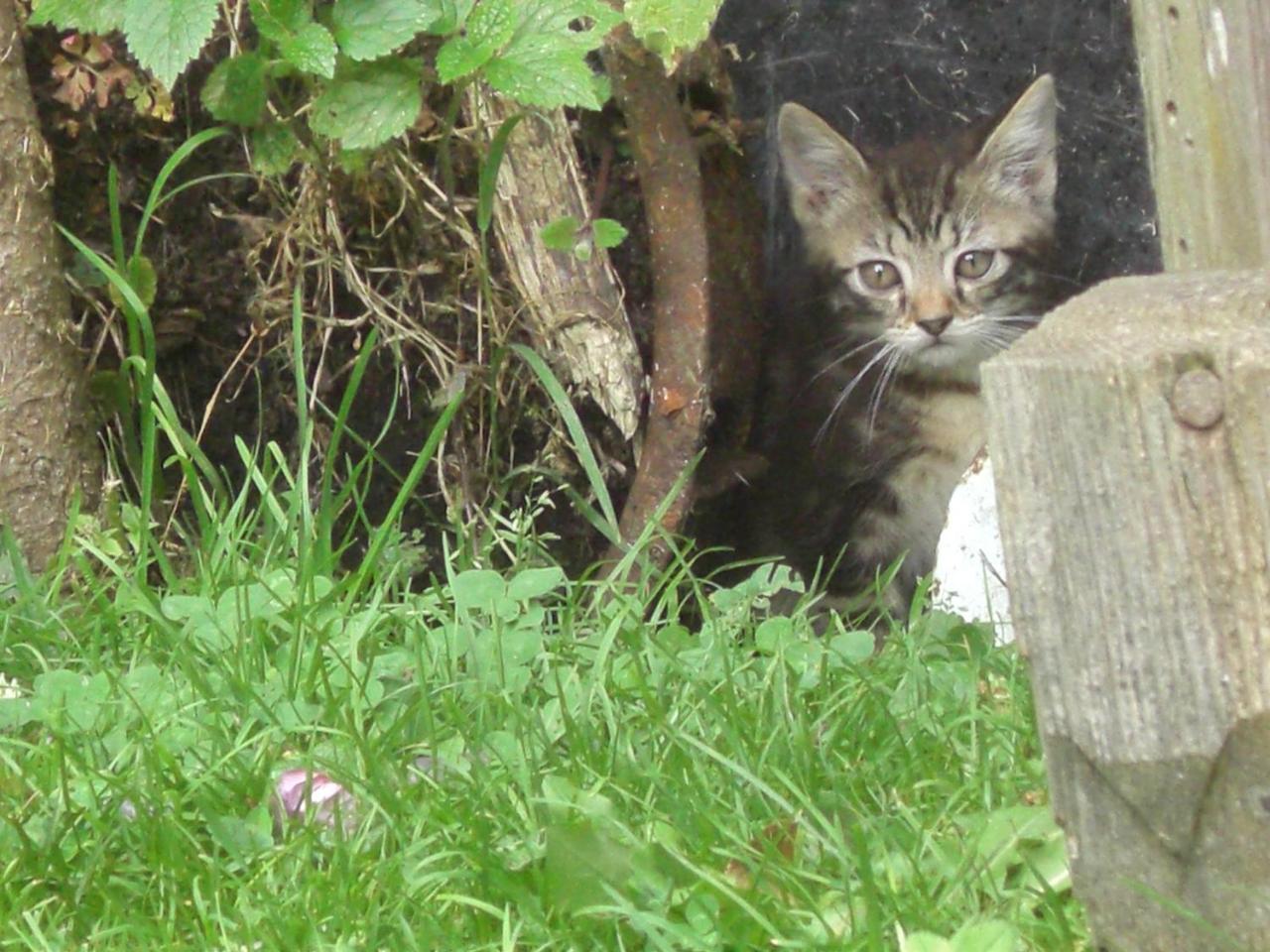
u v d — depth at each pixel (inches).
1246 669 71.4
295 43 144.9
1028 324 209.0
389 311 195.0
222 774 111.4
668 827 101.5
